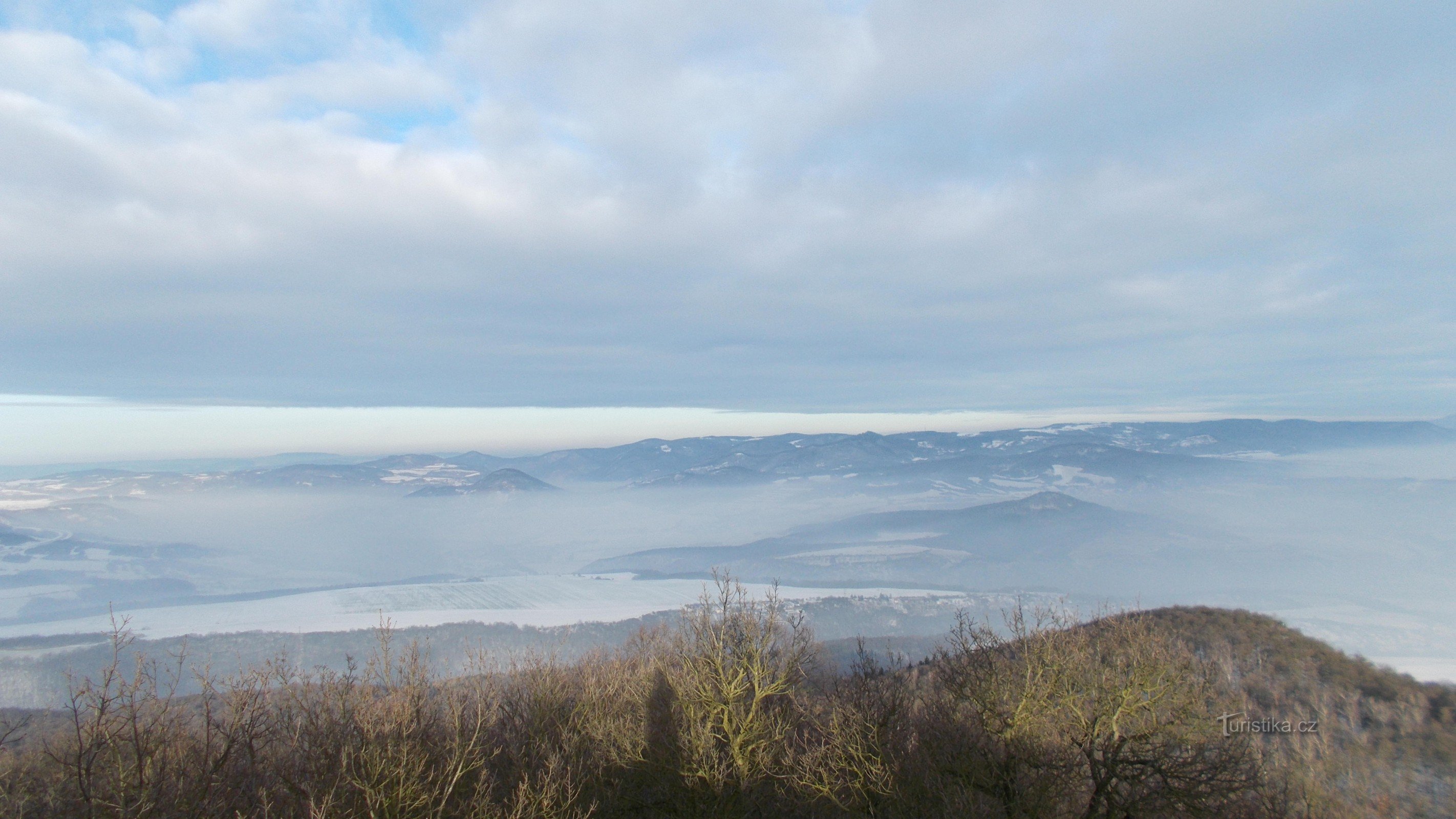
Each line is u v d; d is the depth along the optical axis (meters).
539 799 17.27
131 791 13.93
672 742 22.75
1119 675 20.58
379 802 15.10
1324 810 22.33
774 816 21.53
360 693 19.16
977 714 21.27
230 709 16.98
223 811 14.56
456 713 19.41
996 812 19.19
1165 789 18.16
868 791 19.98
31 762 15.23
